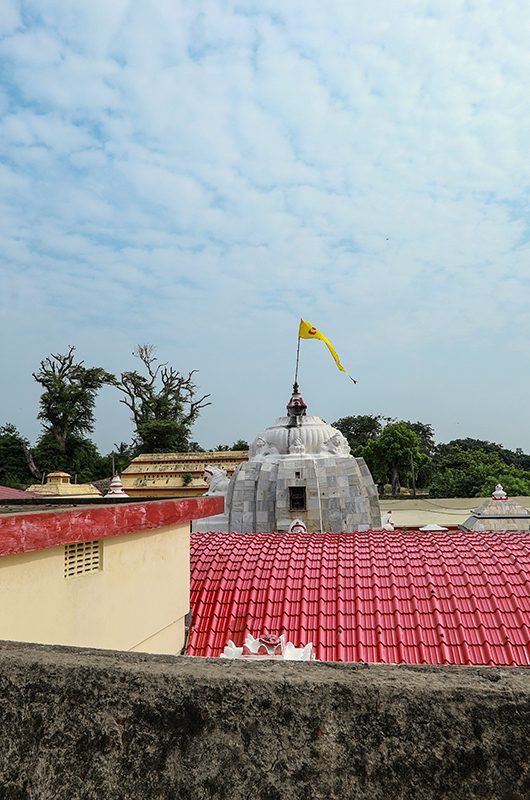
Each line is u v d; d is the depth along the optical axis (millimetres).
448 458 69812
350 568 11789
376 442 65875
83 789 2615
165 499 9453
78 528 6383
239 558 12398
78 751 2713
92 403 64750
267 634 9992
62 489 35375
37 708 2857
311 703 2600
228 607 10844
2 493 14898
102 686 2836
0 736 2842
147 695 2754
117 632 7648
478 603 10195
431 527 26109
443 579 10969
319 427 24500
